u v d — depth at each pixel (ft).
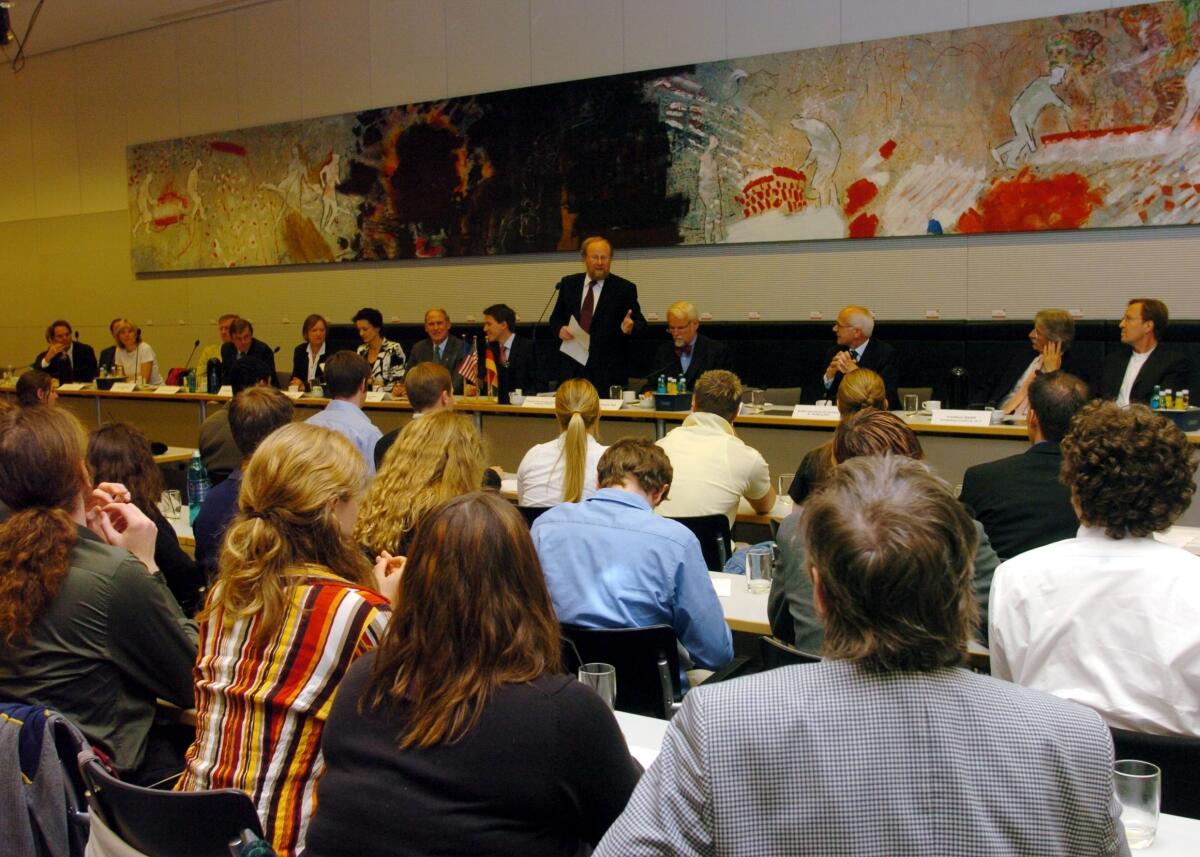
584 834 4.19
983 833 3.16
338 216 28.89
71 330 30.76
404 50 27.55
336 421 13.66
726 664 8.52
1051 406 8.37
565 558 8.14
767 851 3.23
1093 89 19.27
